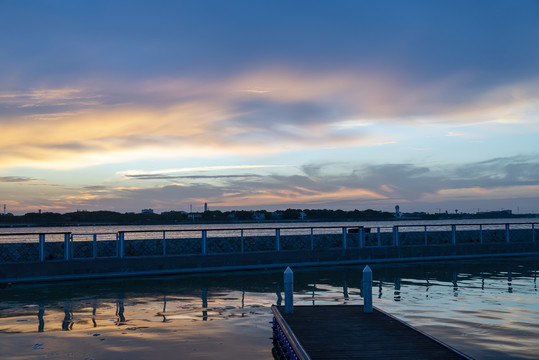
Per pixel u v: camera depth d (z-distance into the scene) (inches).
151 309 548.1
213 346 395.5
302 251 978.1
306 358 307.7
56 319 498.0
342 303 569.3
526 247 1174.3
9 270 762.8
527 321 467.5
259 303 582.6
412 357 316.8
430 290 661.9
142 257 857.5
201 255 901.8
